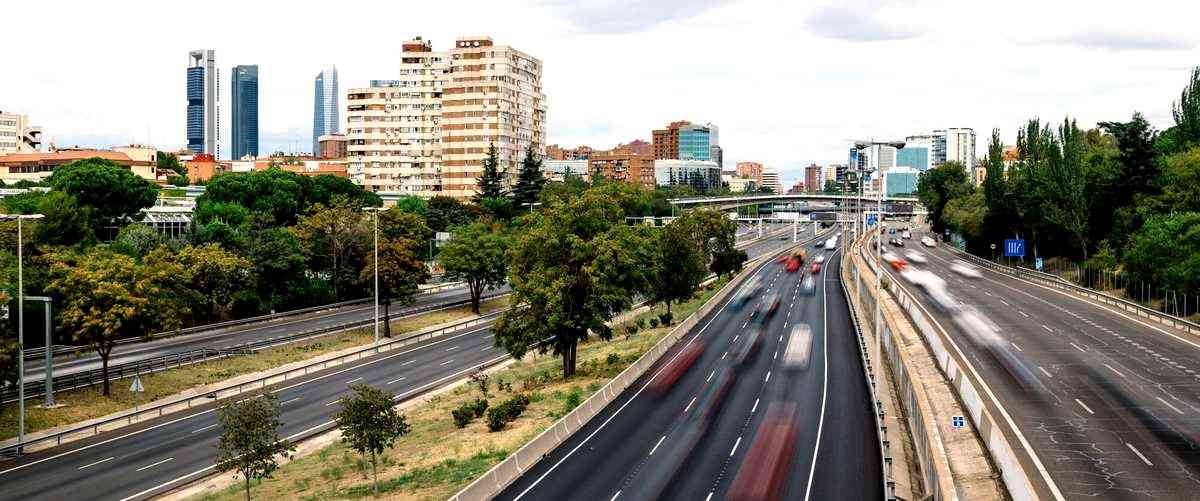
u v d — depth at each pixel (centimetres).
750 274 15088
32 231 8650
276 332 9206
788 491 3791
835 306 10562
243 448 3888
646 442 4666
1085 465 3894
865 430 4788
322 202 15838
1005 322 8350
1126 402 5016
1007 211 15575
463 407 5512
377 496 3956
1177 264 8588
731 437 4700
